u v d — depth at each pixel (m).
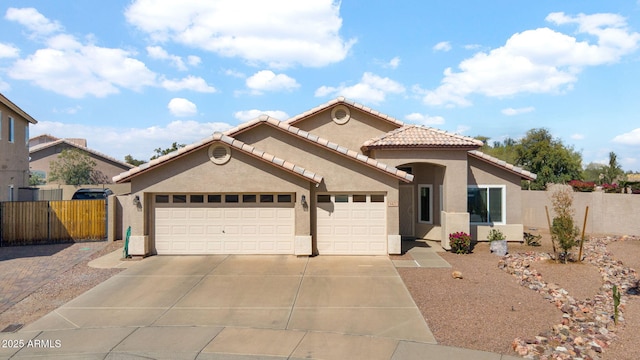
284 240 16.27
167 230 16.20
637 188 26.66
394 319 9.54
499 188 19.77
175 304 10.60
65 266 14.55
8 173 27.27
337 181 16.39
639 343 8.08
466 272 13.77
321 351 7.91
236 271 13.77
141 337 8.56
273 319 9.59
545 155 41.88
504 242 16.91
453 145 17.31
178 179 15.87
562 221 14.97
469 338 8.42
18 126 29.06
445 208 17.95
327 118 20.84
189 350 7.95
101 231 19.83
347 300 10.90
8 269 14.15
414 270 14.02
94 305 10.52
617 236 21.70
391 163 17.62
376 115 20.52
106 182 46.16
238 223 16.23
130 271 13.77
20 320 9.52
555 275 13.22
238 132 17.16
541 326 9.00
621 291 11.65
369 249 16.41
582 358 7.39
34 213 19.17
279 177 15.88
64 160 43.16
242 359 7.59
